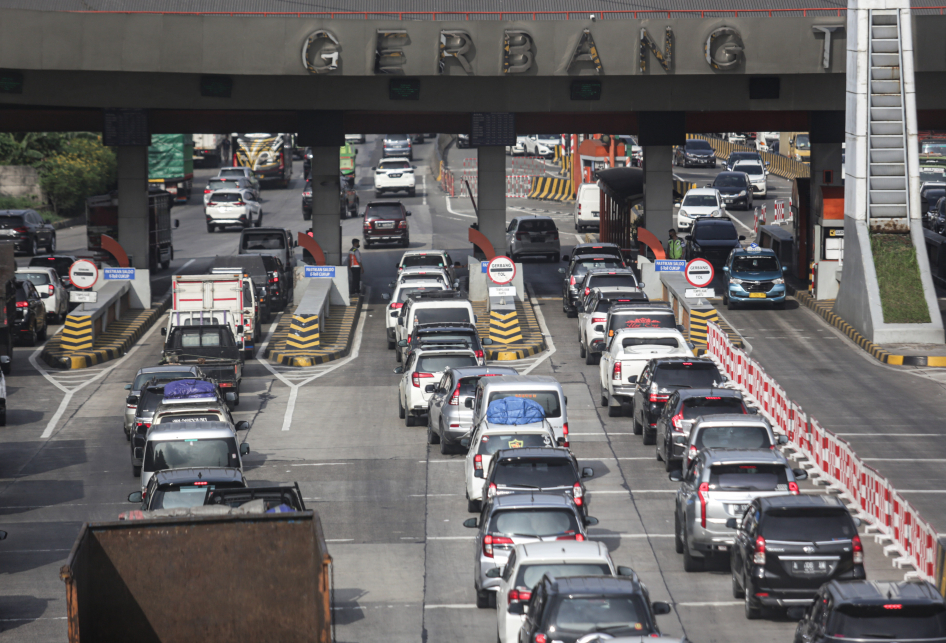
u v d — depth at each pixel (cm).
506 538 6297
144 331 16750
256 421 11600
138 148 18362
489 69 17050
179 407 9362
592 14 19112
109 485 9444
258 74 17112
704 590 6725
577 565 5359
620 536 7831
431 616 6444
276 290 18025
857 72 15188
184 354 12381
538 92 17925
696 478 7050
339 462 10006
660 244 17825
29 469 9988
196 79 17712
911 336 14375
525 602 5266
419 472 9638
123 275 16975
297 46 16812
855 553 5959
